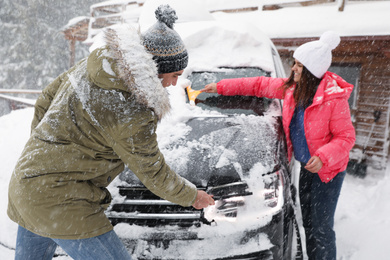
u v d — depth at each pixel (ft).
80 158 4.69
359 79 19.21
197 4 15.39
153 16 13.73
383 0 18.84
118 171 5.32
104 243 4.91
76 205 4.67
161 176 4.78
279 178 6.72
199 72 10.13
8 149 8.77
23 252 5.30
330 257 7.48
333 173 7.00
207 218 6.19
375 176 17.60
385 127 18.40
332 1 20.45
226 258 6.02
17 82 73.36
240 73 9.94
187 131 7.80
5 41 75.87
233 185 6.40
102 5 34.96
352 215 10.96
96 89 4.58
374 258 8.37
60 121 4.66
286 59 21.57
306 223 7.72
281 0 21.91
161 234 6.13
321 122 6.87
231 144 7.26
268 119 8.36
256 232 6.16
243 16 22.68
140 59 4.37
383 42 17.88
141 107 4.57
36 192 4.61
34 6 79.15
